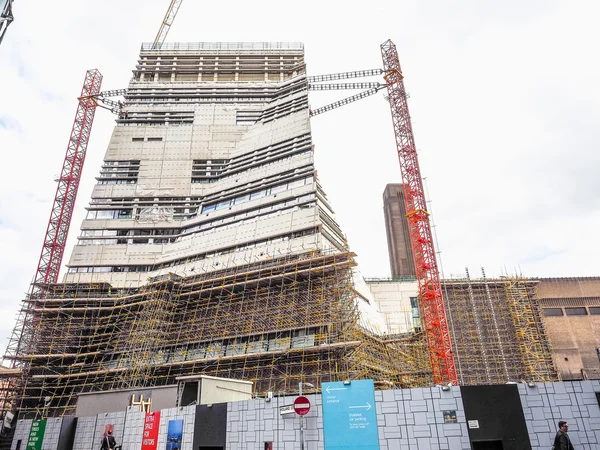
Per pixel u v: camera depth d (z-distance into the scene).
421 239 86.62
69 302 86.44
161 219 102.94
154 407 48.69
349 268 71.12
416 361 86.75
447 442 23.25
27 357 79.94
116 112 130.50
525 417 23.09
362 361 66.19
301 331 67.81
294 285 73.25
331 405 25.44
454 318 93.00
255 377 67.12
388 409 24.61
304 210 83.44
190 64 139.75
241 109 123.75
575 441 22.28
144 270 94.50
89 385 76.44
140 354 74.69
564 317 95.44
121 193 107.62
